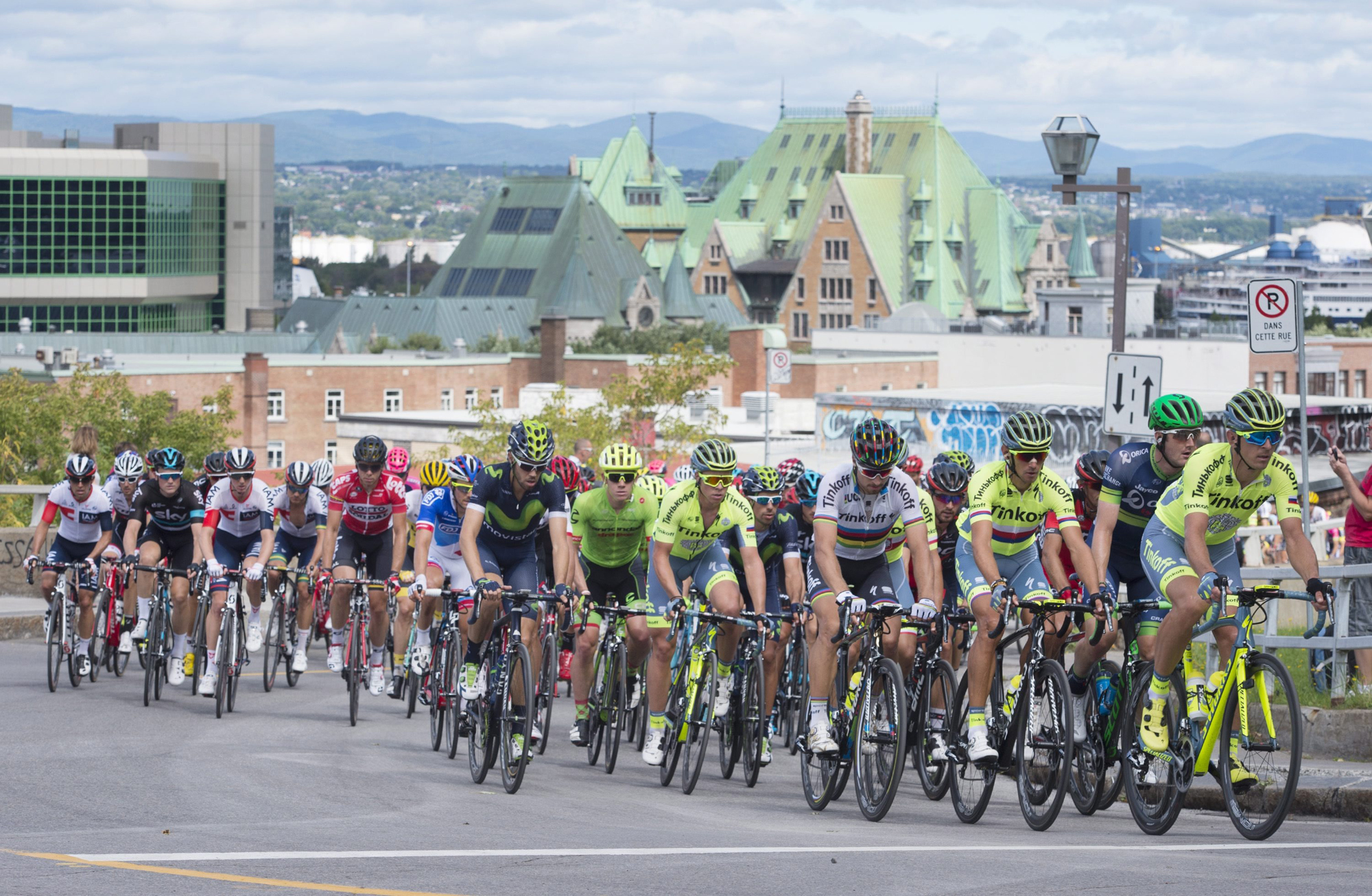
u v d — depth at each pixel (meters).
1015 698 15.59
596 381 196.38
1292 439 67.56
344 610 24.00
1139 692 14.71
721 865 12.73
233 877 11.95
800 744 17.06
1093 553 15.62
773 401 122.31
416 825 14.75
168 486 24.98
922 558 16.05
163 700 25.38
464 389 192.00
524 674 17.30
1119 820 16.25
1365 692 19.78
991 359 181.25
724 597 18.02
